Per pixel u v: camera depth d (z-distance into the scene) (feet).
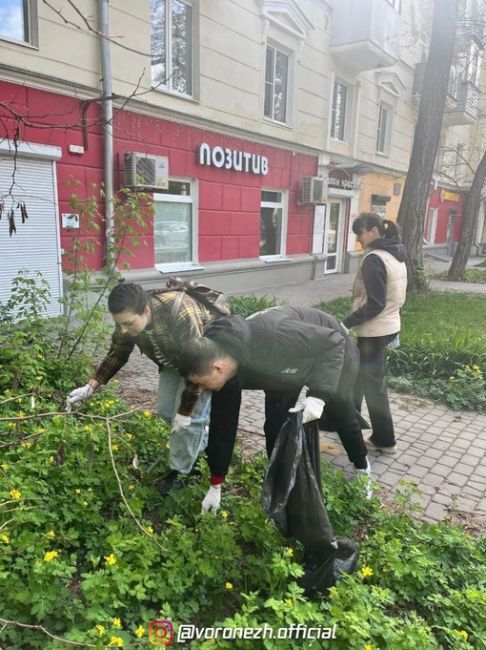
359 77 49.55
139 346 9.35
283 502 7.43
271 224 42.63
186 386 8.82
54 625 6.71
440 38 33.58
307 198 43.93
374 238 12.72
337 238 54.08
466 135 84.94
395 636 6.52
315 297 39.04
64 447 9.70
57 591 6.82
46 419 11.32
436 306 35.04
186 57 31.45
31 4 22.40
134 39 27.20
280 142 39.96
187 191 33.22
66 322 16.12
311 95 43.04
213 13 31.89
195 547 8.27
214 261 35.96
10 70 21.76
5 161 22.31
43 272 24.67
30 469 9.12
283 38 38.63
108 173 26.55
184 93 31.65
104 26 24.64
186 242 33.94
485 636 7.05
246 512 8.92
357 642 6.41
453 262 55.31
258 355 7.48
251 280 40.04
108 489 9.51
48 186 24.26
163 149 30.25
